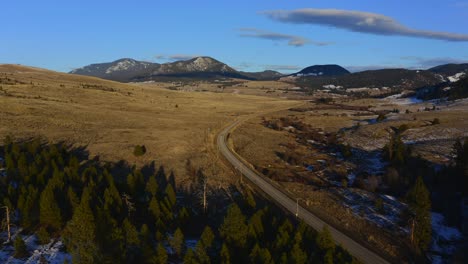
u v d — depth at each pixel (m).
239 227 38.53
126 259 34.59
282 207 55.97
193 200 57.91
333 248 37.00
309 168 81.81
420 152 84.44
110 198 44.16
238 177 70.25
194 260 33.59
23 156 58.34
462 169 63.00
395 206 54.88
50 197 41.75
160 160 76.00
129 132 95.56
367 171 77.62
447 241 47.25
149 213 45.81
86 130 92.81
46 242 39.16
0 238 39.53
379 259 41.53
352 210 54.00
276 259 34.72
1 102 104.31
